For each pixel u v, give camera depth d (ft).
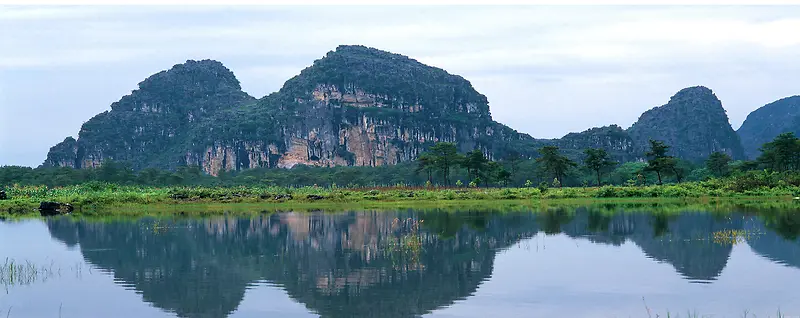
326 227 166.20
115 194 285.84
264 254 120.06
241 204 268.62
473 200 278.67
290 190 338.54
